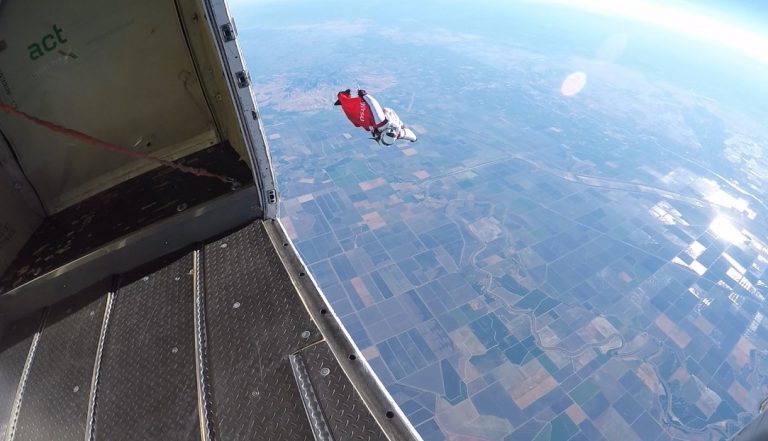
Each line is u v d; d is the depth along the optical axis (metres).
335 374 2.31
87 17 2.83
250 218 3.69
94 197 3.61
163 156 3.81
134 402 2.34
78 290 3.18
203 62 3.43
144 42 3.13
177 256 3.40
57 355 2.72
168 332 2.75
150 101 3.45
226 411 2.19
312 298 2.86
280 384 2.29
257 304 2.85
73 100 3.11
